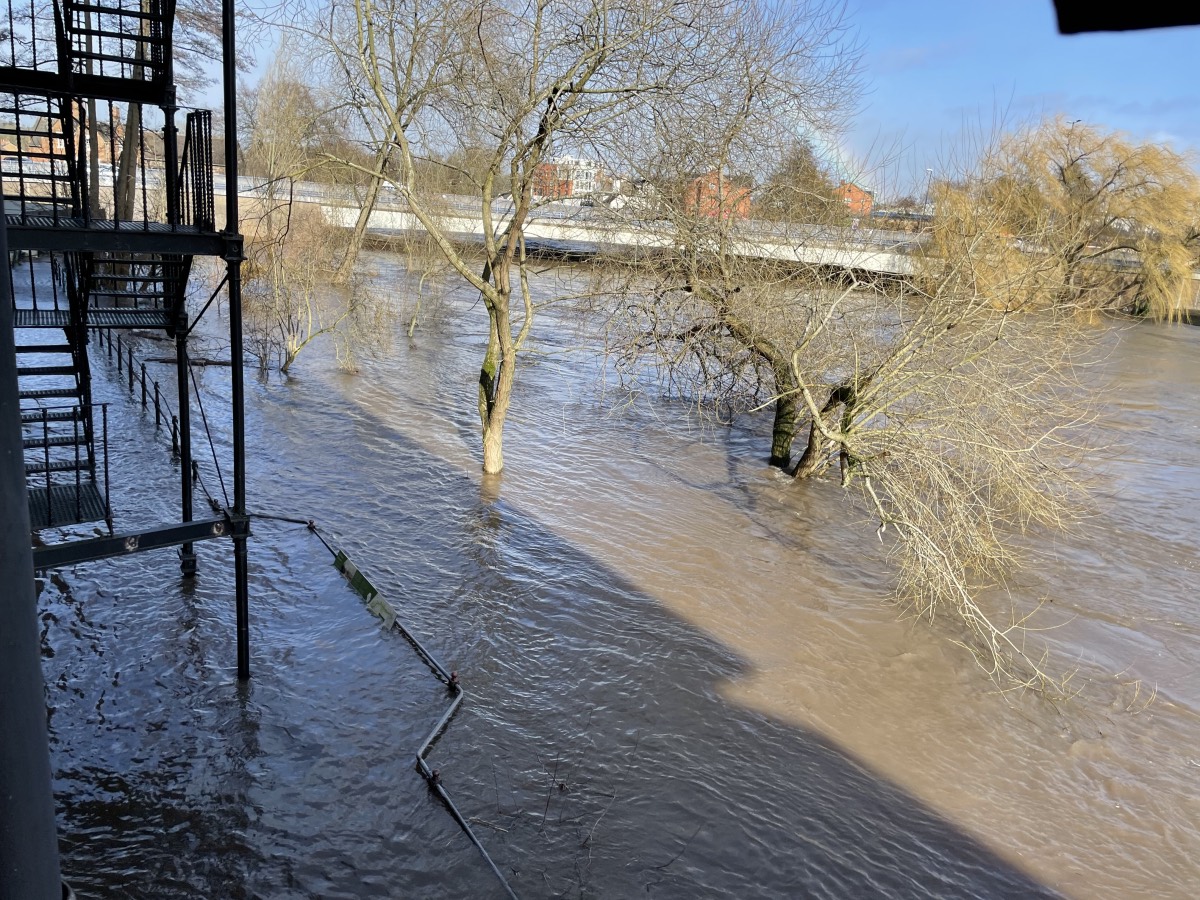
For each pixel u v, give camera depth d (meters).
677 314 15.99
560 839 6.94
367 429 16.78
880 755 8.34
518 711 8.52
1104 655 10.48
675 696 8.99
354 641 9.41
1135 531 14.46
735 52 13.87
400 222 32.84
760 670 9.59
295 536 11.80
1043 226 15.63
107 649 8.73
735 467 16.34
